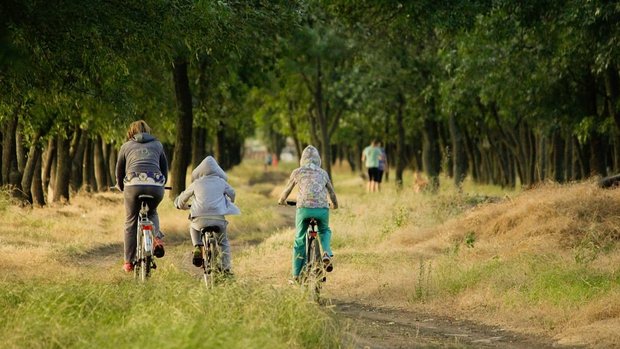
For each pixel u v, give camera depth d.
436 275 38.56
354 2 60.91
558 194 49.47
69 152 79.38
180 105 77.12
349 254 48.00
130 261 36.28
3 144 68.75
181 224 66.06
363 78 111.06
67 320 24.80
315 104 124.38
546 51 69.75
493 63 77.44
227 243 35.03
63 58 36.56
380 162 106.56
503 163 122.88
